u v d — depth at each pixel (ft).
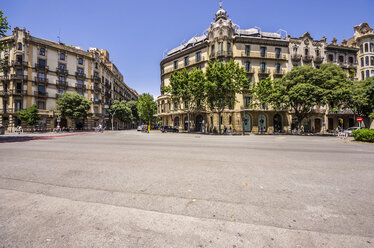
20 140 46.60
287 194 10.39
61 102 108.88
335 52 115.96
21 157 21.75
